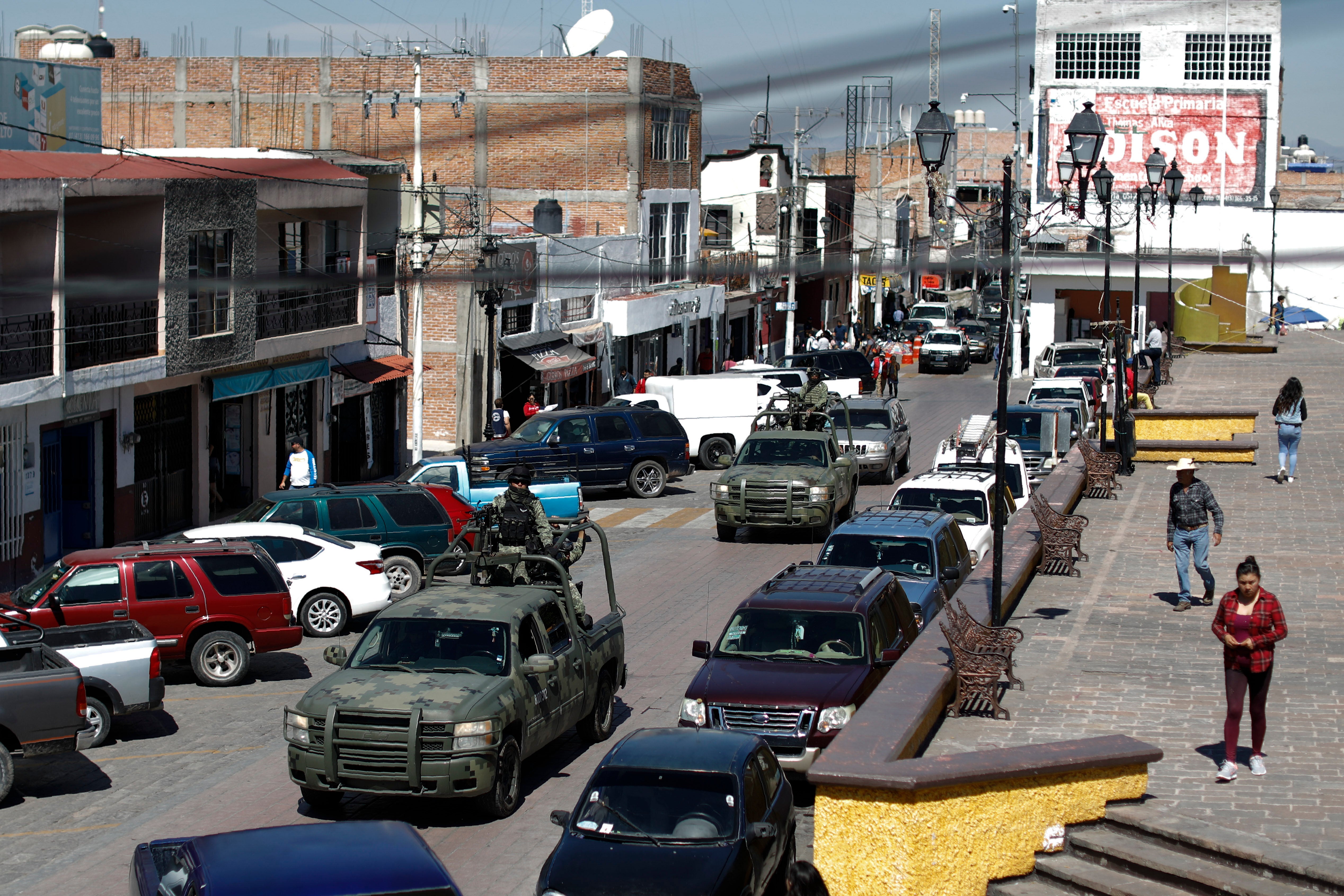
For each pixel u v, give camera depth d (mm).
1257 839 10625
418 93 36094
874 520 20344
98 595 18547
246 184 30141
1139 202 35219
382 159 47656
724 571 26047
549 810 14000
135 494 28547
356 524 24016
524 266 44062
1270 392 44906
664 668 19391
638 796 11133
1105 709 14586
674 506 34406
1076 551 23172
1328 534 24438
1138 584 20953
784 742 14055
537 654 14836
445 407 42812
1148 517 26578
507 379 44969
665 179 58125
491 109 55094
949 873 10703
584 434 34781
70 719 14242
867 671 14836
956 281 105250
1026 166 71562
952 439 30734
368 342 38531
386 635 14547
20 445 24719
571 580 17875
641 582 25078
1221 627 12273
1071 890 10789
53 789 14797
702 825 10828
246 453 32875
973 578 18703
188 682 19438
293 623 19500
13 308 24453
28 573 25141
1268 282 62406
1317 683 15531
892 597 16594
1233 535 24500
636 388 51375
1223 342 58875
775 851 11359
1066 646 17312
